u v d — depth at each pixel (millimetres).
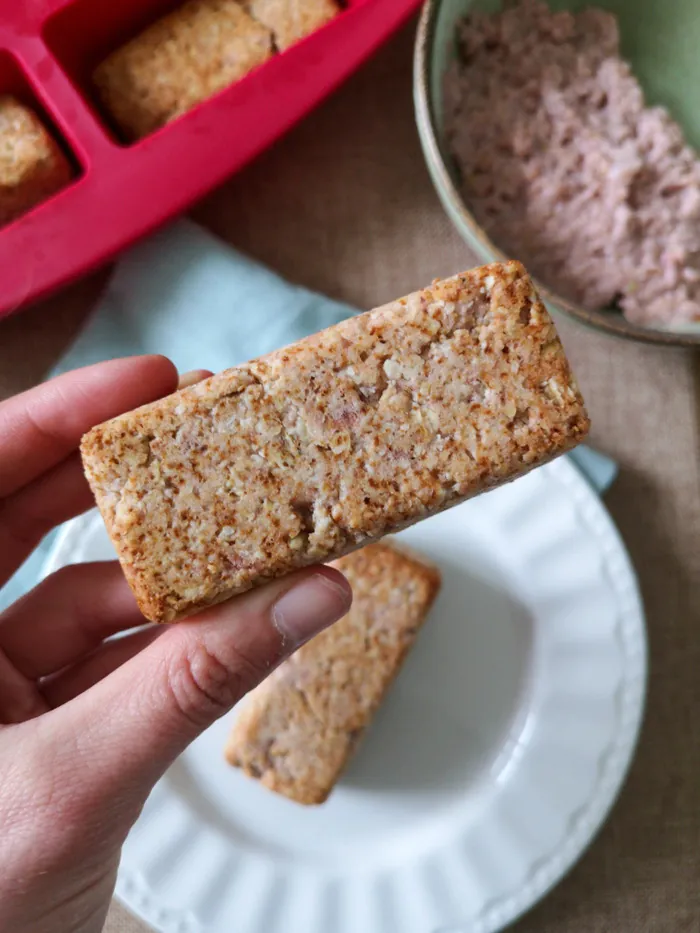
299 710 238
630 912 249
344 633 240
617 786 239
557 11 261
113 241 243
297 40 250
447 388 139
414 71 249
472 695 250
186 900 235
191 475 138
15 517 228
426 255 268
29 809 155
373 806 247
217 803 245
